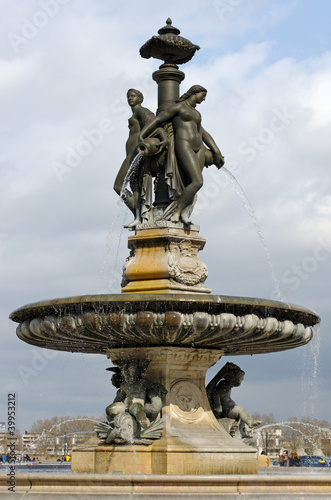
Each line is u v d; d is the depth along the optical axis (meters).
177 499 9.30
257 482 9.73
